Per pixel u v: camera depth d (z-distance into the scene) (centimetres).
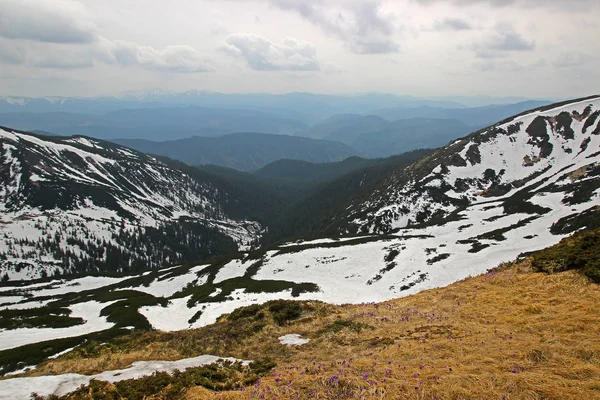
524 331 1491
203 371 1396
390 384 1052
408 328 1831
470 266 6156
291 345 1841
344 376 1147
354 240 9431
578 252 2262
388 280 6400
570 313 1573
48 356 3928
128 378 1399
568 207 9044
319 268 7594
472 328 1648
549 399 901
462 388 982
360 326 2020
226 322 2681
